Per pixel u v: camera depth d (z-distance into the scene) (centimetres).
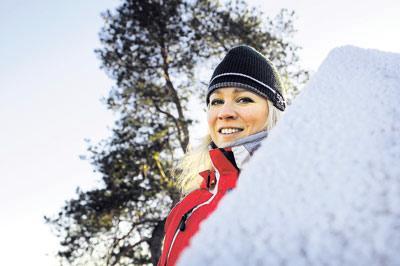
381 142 12
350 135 13
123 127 1085
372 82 17
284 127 14
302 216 10
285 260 9
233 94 101
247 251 9
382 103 15
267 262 9
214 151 85
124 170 1055
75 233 1105
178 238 92
